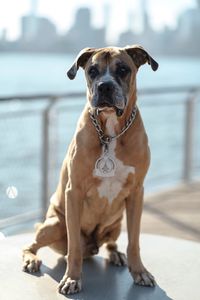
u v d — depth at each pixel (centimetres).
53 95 561
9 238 430
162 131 764
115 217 370
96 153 343
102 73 344
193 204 643
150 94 682
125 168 346
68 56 5075
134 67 355
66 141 614
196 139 770
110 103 333
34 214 557
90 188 351
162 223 571
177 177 756
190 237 529
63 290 332
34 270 364
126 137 345
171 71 3325
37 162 564
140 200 356
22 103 552
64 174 367
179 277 359
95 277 359
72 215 345
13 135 539
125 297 330
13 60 5075
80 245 344
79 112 621
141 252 402
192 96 746
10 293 331
